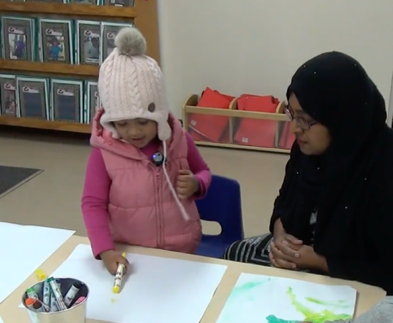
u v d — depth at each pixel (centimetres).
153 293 110
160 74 129
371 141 125
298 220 141
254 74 372
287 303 105
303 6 346
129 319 102
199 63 381
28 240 131
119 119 125
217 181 176
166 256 123
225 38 369
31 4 359
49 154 364
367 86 122
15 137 394
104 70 125
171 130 139
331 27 346
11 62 376
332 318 101
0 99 392
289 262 133
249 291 109
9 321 102
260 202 293
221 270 117
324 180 129
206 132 367
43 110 385
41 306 94
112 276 116
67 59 369
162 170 138
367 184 124
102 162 137
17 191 310
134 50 125
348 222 127
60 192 308
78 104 376
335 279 114
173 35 379
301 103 121
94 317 103
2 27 375
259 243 161
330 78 119
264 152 360
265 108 354
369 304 106
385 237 124
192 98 377
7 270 119
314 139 124
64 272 118
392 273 123
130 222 141
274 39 359
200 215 181
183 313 103
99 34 357
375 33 340
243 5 356
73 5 352
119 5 346
